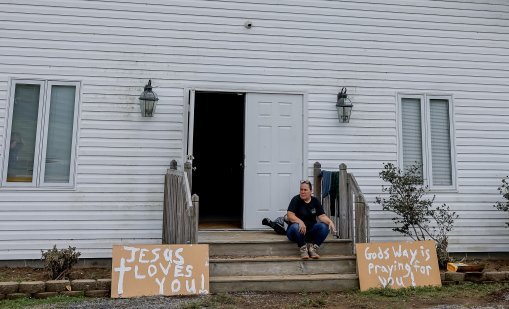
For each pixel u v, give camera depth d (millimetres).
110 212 6777
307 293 5465
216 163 11250
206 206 11039
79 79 6879
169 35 7199
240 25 7406
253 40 7418
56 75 6812
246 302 5004
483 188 7762
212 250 5973
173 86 7133
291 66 7488
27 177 6621
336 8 7707
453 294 5508
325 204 7031
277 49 7473
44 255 5613
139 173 6906
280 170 7285
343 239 6289
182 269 5363
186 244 5469
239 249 6031
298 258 5816
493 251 7668
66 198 6672
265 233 6852
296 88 7465
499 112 7984
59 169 6723
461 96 7914
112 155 6863
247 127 7281
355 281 5660
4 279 5699
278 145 7328
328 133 7480
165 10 7219
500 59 8094
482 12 8133
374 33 7773
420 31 7914
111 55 7008
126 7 7113
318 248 6086
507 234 7738
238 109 11367
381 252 5812
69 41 6902
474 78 7980
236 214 9734
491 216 7730
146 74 7082
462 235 7605
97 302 4953
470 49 8023
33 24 6812
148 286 5242
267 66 7418
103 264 6684
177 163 6992
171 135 7047
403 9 7902
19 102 6699
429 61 7887
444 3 8023
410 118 7797
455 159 7746
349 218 6332
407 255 5902
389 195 7484
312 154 7395
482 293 5574
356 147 7531
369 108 7645
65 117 6809
